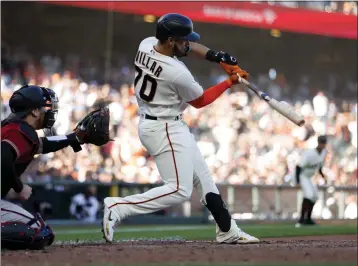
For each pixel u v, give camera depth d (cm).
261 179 6219
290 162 6456
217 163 6181
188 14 5694
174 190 1906
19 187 1689
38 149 1720
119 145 5762
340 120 7069
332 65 8025
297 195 5925
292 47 7894
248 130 6606
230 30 7606
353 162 6725
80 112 5922
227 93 6831
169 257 1451
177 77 1834
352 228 4303
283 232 3775
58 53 7031
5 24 6806
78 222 4909
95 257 1460
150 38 1942
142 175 5694
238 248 1675
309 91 7594
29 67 6319
